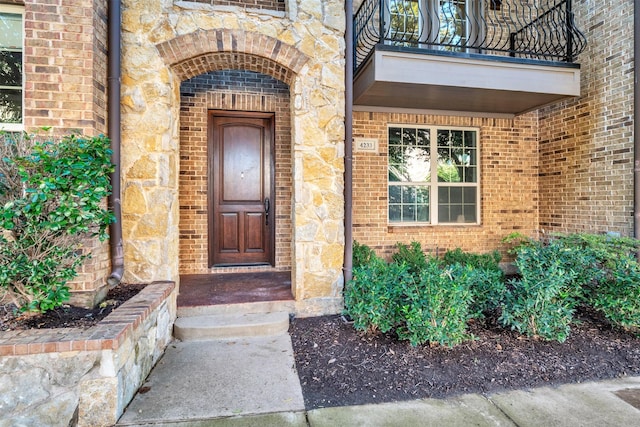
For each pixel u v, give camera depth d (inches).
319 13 143.4
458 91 175.9
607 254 138.3
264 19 137.9
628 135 172.4
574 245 153.9
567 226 206.5
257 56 138.8
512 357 111.7
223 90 192.2
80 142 97.3
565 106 208.1
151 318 106.4
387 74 161.0
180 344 122.6
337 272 146.9
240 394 92.9
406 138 220.4
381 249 209.6
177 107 144.2
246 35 136.0
